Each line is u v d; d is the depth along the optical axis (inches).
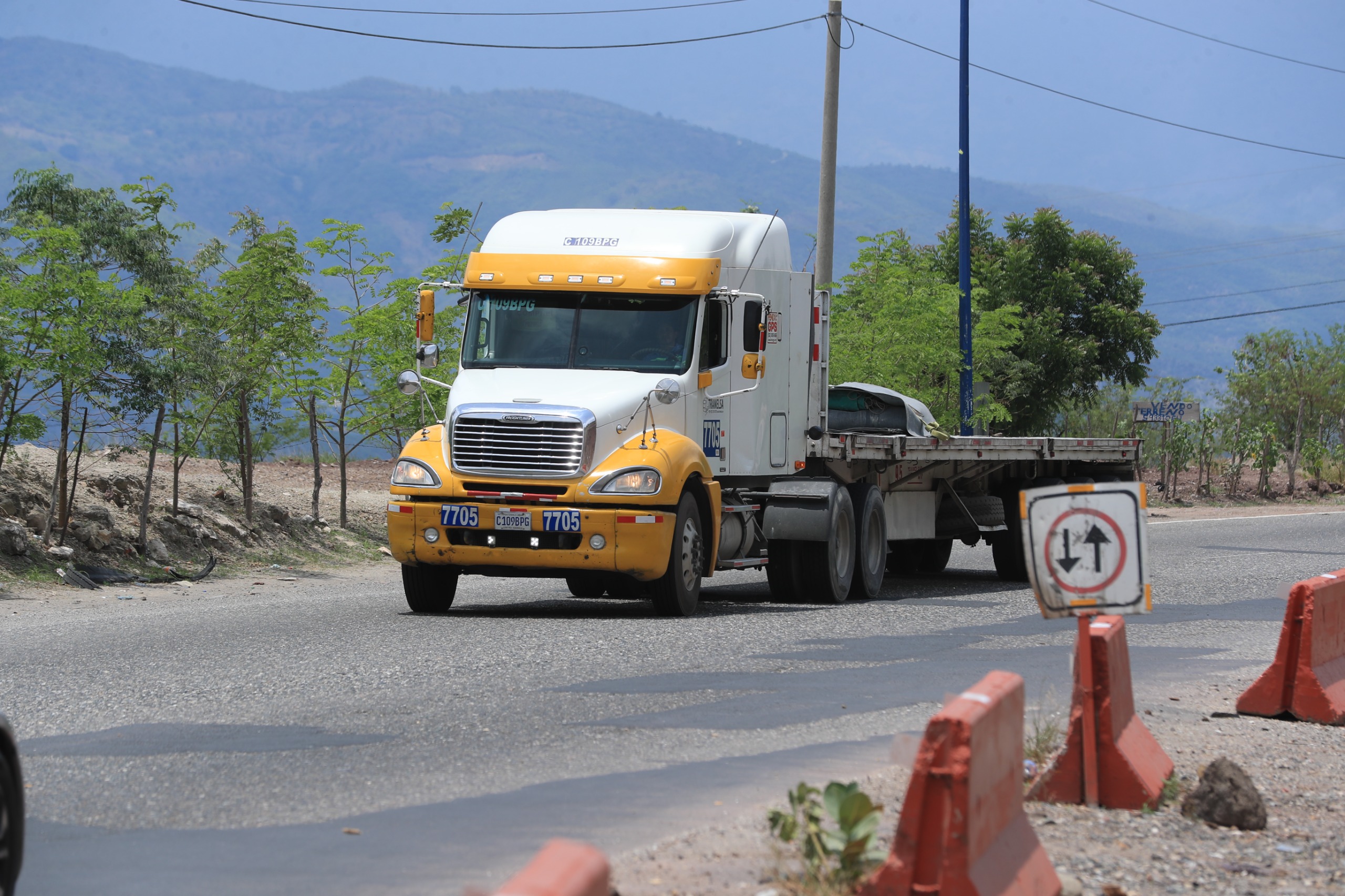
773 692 719.1
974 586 1464.1
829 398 1525.6
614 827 453.7
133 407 1397.6
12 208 1521.9
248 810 479.2
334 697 695.1
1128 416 4072.3
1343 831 483.2
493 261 1128.8
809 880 380.8
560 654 840.3
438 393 1774.1
